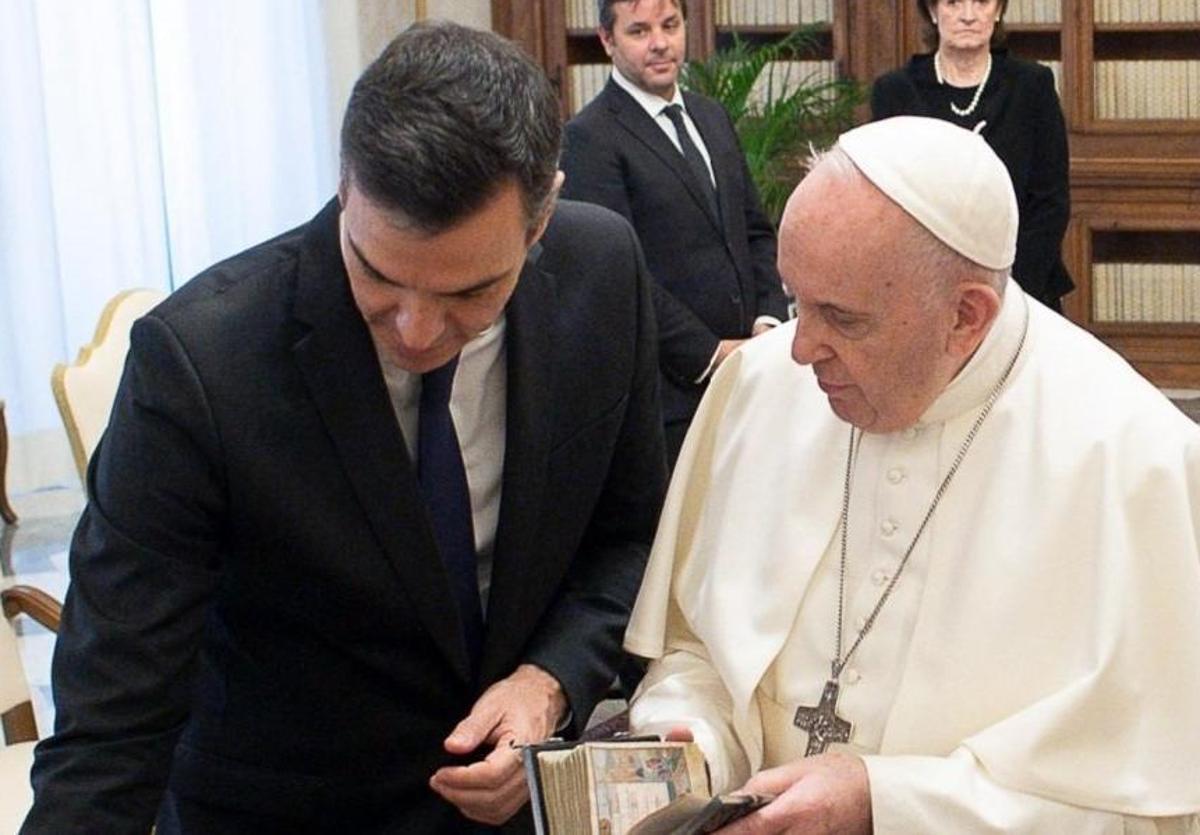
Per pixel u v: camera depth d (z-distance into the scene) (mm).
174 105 7609
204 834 2092
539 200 1653
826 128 7613
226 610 2025
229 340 1860
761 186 7266
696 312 4602
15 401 7180
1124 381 1934
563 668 2076
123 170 7434
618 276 2102
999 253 1769
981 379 1903
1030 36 7836
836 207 1737
